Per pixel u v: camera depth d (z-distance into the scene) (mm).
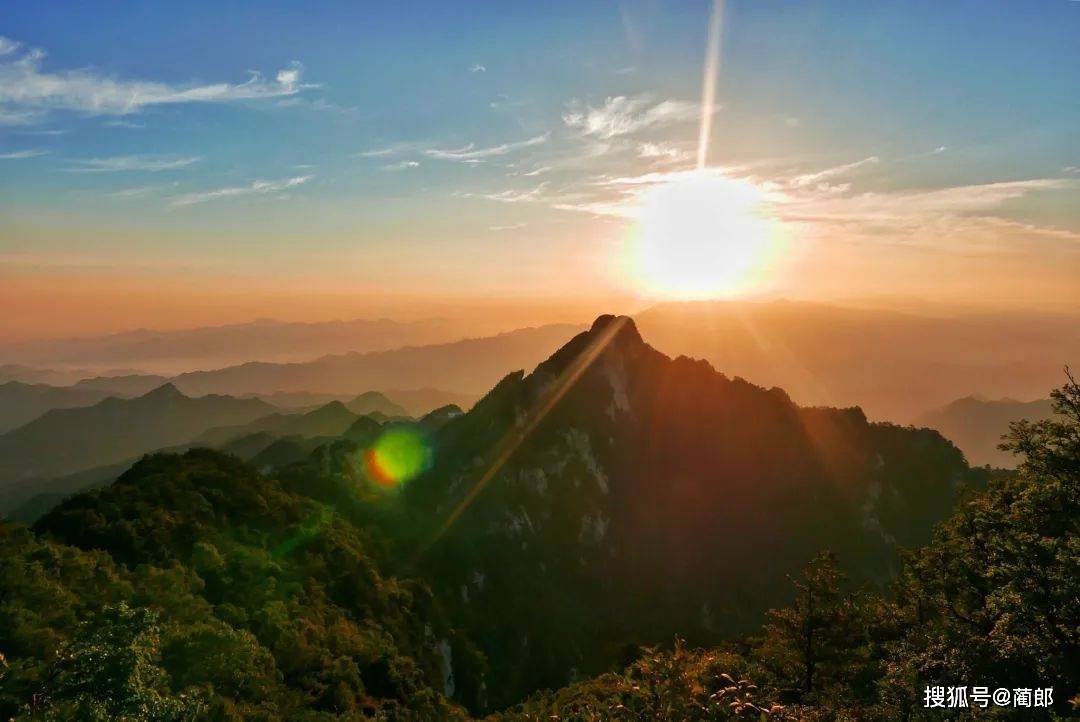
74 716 20031
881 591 115000
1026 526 31578
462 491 119000
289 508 81438
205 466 81375
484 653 88438
